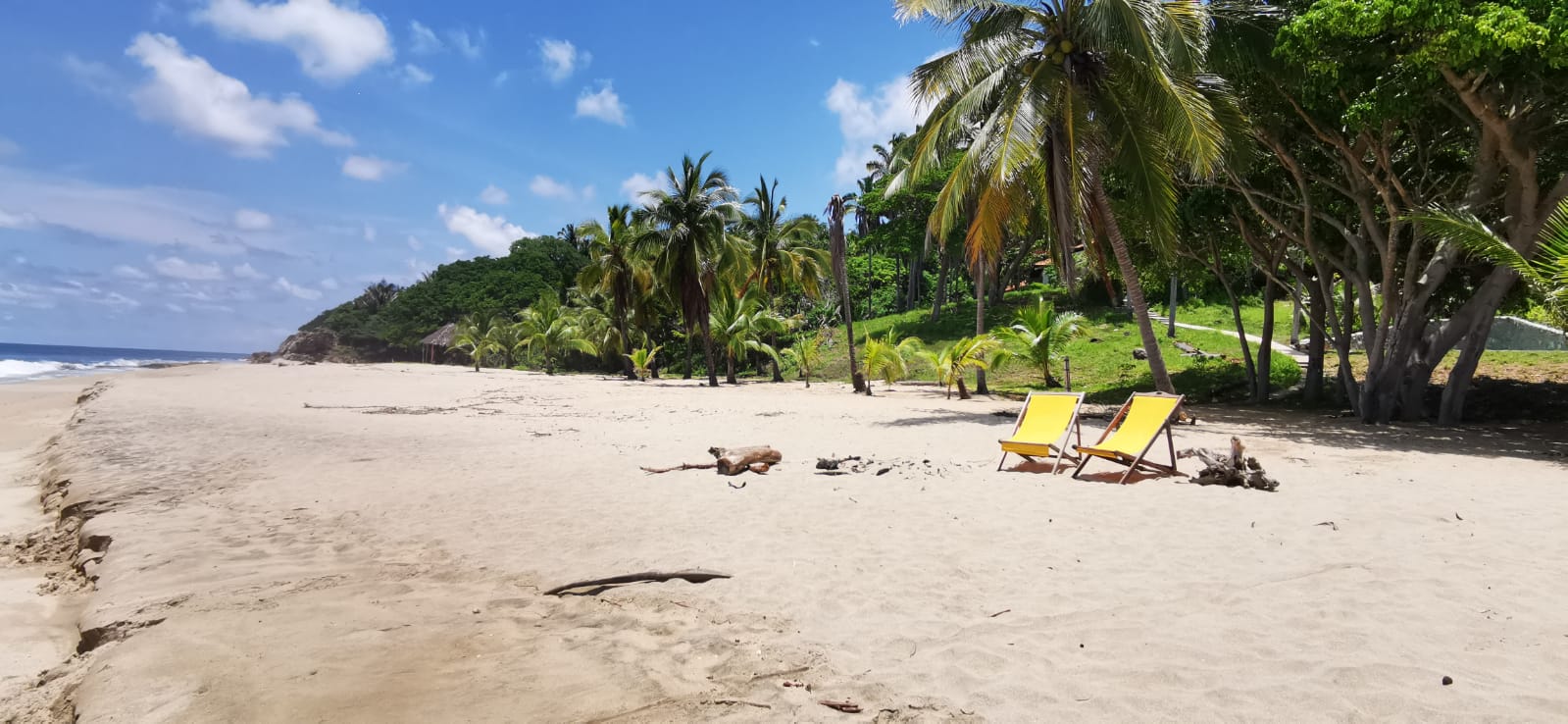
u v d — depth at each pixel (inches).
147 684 122.9
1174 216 594.6
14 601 187.6
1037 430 351.6
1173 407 310.2
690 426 551.2
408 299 3764.8
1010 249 1700.3
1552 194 519.2
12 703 127.7
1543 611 145.7
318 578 185.3
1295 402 820.6
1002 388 1091.3
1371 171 654.5
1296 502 255.8
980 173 584.7
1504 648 128.0
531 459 381.1
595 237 1562.5
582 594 173.0
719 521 240.1
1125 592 163.3
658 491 290.8
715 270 1314.0
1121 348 1235.9
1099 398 921.5
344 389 1043.3
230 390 990.4
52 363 2733.8
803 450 410.3
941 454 393.7
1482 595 155.6
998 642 137.2
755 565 190.2
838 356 1593.3
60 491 331.6
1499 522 225.1
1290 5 541.0
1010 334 1005.8
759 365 1795.0
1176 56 509.4
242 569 193.0
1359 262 639.1
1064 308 1641.2
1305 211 649.6
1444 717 104.3
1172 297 1262.3
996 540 211.3
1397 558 184.7
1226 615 147.0
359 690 121.6
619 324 1702.8
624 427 546.0
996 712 110.7
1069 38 569.3
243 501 281.6
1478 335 576.1
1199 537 209.9
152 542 221.1
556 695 120.3
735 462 328.2
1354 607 149.6
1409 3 413.7
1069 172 581.6
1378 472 333.1
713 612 158.2
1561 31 381.7
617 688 122.9
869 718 110.7
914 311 1878.7
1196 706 110.0
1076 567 183.2
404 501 279.0
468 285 3570.4
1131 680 119.5
